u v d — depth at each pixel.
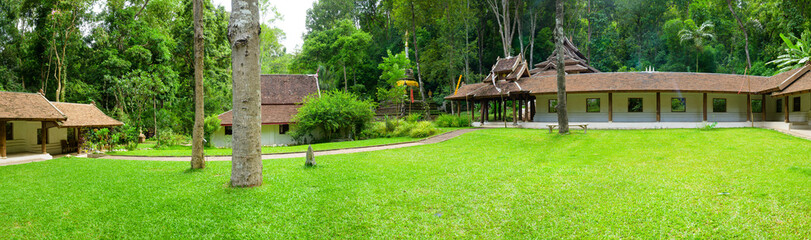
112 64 30.75
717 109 25.70
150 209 7.10
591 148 14.91
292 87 33.06
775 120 25.62
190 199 7.71
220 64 39.62
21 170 12.76
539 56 55.88
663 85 24.14
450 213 6.62
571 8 52.84
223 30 39.50
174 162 14.24
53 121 21.19
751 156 11.82
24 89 30.52
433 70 49.06
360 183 8.88
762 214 6.11
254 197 7.68
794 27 38.41
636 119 25.41
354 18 67.06
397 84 42.81
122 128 26.83
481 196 7.57
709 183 8.26
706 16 51.41
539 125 25.83
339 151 17.36
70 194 8.46
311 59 54.91
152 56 34.38
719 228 5.61
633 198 7.19
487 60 55.94
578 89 24.81
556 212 6.52
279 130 27.94
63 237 5.89
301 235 5.86
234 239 5.73
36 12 30.20
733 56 48.44
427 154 14.47
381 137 26.50
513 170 10.25
